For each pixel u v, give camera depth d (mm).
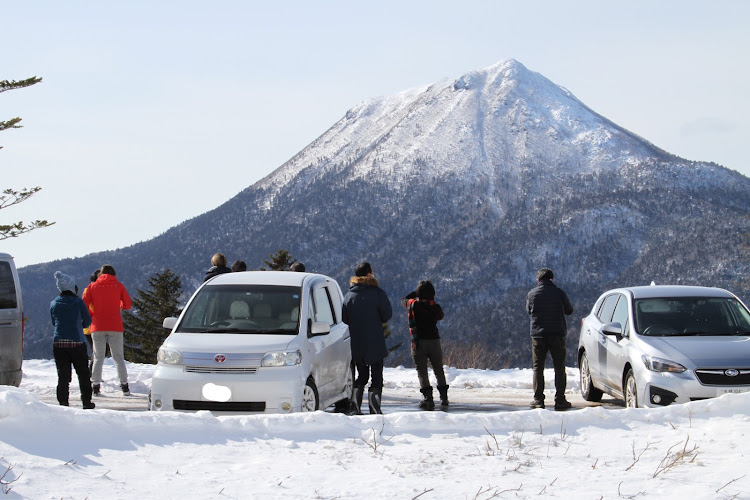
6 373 11375
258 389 9281
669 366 10203
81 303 11492
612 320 12297
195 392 9305
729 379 9992
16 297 11641
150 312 58406
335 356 11023
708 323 11297
